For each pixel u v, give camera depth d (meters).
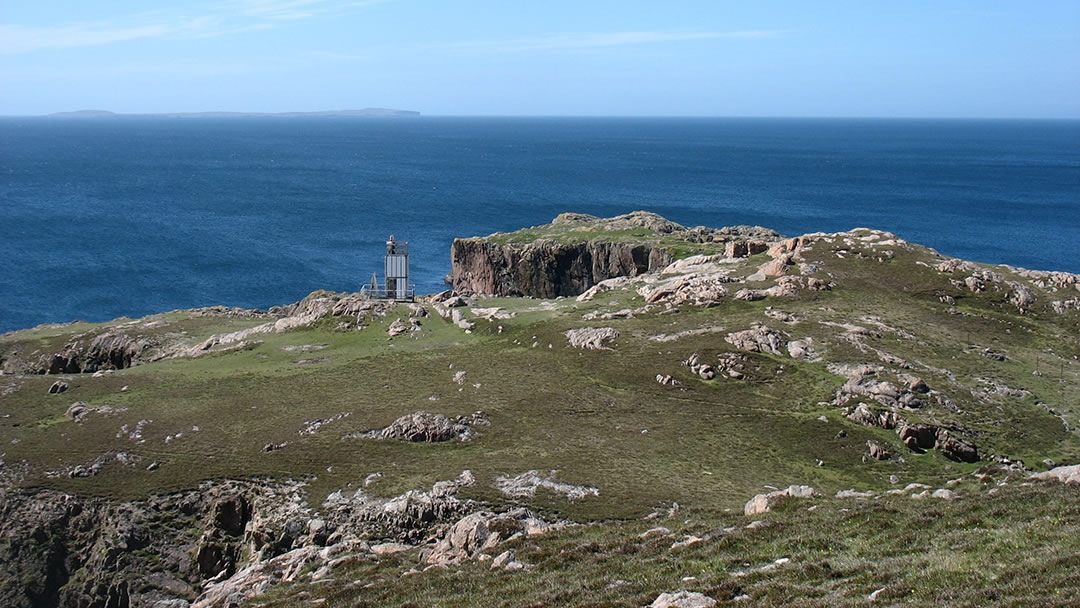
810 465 53.12
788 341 69.88
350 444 56.16
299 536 45.56
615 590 24.70
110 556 47.78
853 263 91.44
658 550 29.00
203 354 83.31
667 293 88.06
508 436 57.06
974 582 20.59
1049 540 22.86
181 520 49.84
